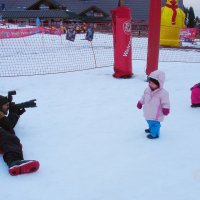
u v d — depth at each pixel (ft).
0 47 61.05
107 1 209.26
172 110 22.74
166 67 40.37
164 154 15.46
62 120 20.44
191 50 62.13
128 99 25.50
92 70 37.45
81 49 58.54
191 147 16.33
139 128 18.99
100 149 15.98
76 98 25.82
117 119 20.65
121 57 32.68
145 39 84.43
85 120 20.44
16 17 165.78
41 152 15.61
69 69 38.78
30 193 12.09
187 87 29.86
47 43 69.51
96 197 11.80
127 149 15.98
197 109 22.98
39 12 168.45
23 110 18.89
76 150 15.85
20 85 30.48
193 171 13.78
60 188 12.42
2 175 13.35
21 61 44.04
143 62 43.83
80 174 13.50
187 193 12.05
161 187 12.47
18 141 14.35
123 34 32.14
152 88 16.99
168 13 68.18
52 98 25.88
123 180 12.99
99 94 27.04
